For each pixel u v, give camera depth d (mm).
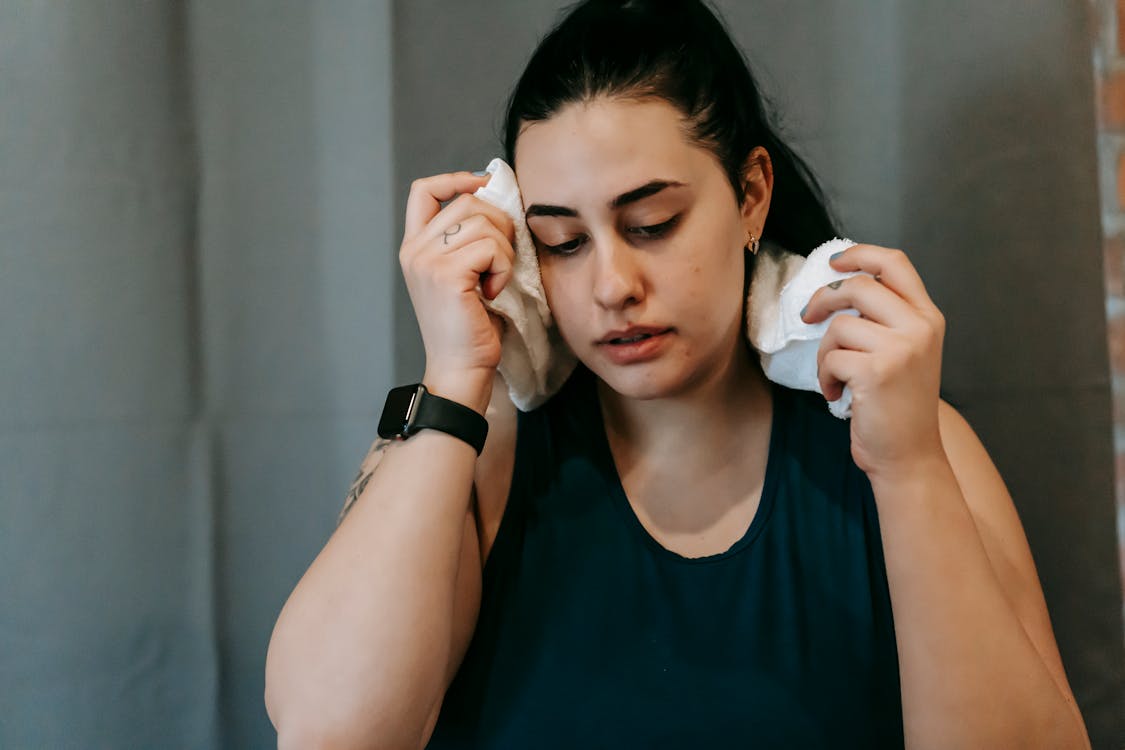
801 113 1112
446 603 737
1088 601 1062
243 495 1167
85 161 1122
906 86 1090
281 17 1153
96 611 1133
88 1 1114
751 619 805
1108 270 1122
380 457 843
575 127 705
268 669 748
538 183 729
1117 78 1109
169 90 1140
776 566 827
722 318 754
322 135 1158
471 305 756
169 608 1147
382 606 716
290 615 743
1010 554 807
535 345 823
